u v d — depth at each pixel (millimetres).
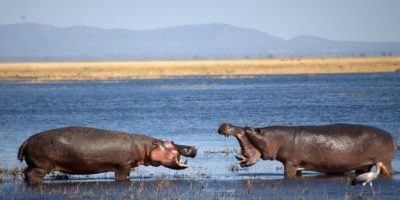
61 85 194125
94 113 110250
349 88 154500
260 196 48531
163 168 61000
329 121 90500
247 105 118062
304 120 92500
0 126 94000
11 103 134750
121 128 87875
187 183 53719
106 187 52688
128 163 55500
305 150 55312
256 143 55562
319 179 54625
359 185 51531
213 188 51625
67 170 55000
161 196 49125
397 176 54469
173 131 84000
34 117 105688
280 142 55500
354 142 55219
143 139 56188
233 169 59438
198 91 158375
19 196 49719
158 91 161750
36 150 54125
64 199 48625
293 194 49000
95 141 54562
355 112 101125
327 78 199750
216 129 85375
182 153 56344
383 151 55312
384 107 107562
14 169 59531
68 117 104375
